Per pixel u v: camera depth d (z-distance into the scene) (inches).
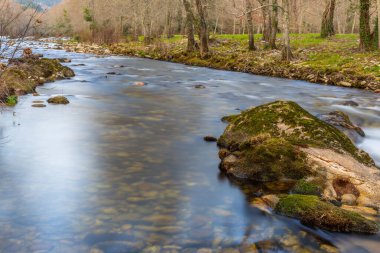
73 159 292.4
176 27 2928.2
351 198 234.7
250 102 552.7
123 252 173.8
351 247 183.6
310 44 1274.6
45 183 246.5
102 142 337.7
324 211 203.9
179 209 217.0
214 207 221.5
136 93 602.2
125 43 2039.9
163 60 1307.8
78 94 569.0
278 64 940.0
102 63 1103.0
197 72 941.8
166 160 297.9
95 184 247.1
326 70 788.6
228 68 1011.9
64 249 174.4
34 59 746.2
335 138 286.2
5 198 223.6
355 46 1119.0
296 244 184.1
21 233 186.4
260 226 200.4
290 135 298.7
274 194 236.7
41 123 394.6
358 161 267.9
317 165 259.0
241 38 1744.6
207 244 181.8
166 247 178.2
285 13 977.5
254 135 314.3
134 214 209.0
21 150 310.3
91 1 2864.2
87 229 191.9
